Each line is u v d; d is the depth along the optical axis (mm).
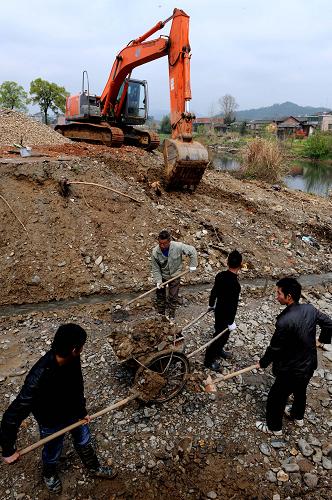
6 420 2707
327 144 40062
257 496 3469
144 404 4281
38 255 7305
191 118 9555
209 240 8945
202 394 4578
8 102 38219
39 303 6664
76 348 2764
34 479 3516
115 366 4988
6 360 5086
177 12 9516
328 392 4816
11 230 7602
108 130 13500
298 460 3822
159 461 3730
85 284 7062
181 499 3412
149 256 7973
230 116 88938
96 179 9180
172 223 9008
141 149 14242
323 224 11430
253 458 3818
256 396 4621
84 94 14688
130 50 11938
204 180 13422
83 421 3252
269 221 10938
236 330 6031
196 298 7023
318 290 7914
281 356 3688
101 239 7922
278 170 18891
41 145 12250
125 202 8961
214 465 3725
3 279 6898
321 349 5742
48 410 2973
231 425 4176
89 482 3510
